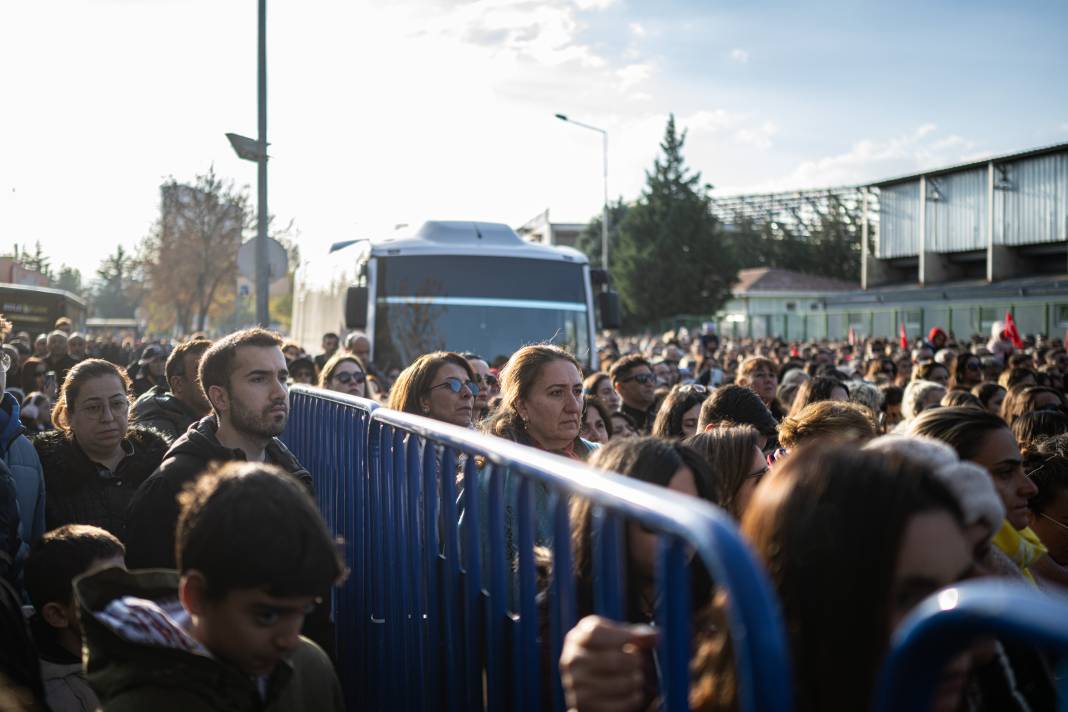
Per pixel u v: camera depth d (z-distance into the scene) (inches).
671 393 226.5
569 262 496.1
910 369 585.3
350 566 155.4
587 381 299.1
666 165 2482.8
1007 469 128.7
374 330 475.5
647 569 71.8
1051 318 1412.4
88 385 172.2
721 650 55.7
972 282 2103.8
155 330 2568.9
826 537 52.2
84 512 171.3
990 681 77.3
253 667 73.0
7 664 92.6
